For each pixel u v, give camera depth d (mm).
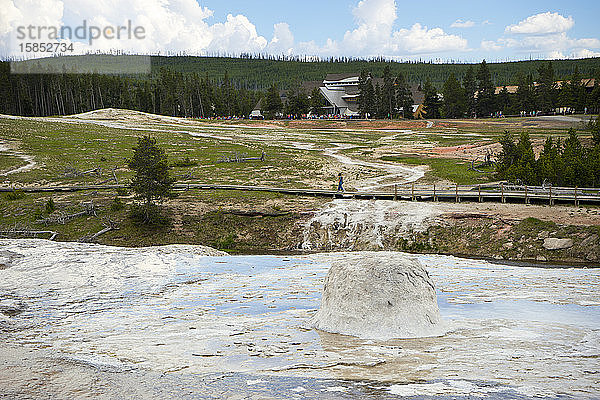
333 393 5160
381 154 74188
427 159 67312
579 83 127062
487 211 35219
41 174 57781
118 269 16078
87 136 85812
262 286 13797
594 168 39500
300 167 61938
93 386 5562
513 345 7270
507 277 15445
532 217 33125
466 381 5527
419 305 8422
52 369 6309
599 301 11086
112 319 10344
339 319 8586
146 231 39812
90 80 159750
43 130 89188
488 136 86375
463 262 19609
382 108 138250
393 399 4941
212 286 13867
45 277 14914
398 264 8742
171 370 6223
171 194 43156
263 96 190125
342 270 8961
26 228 40219
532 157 43750
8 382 5734
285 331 8562
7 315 10836
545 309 10250
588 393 5070
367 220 37094
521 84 130625
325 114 156375
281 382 5586
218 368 6309
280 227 38656
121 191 47188
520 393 5074
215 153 72438
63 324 9922
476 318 9398
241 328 8977
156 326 9508
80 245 19672
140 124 112000
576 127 90000
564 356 6648
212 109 160625
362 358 6656
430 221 35344
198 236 38719
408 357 6676
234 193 46625
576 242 29703
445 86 137750
